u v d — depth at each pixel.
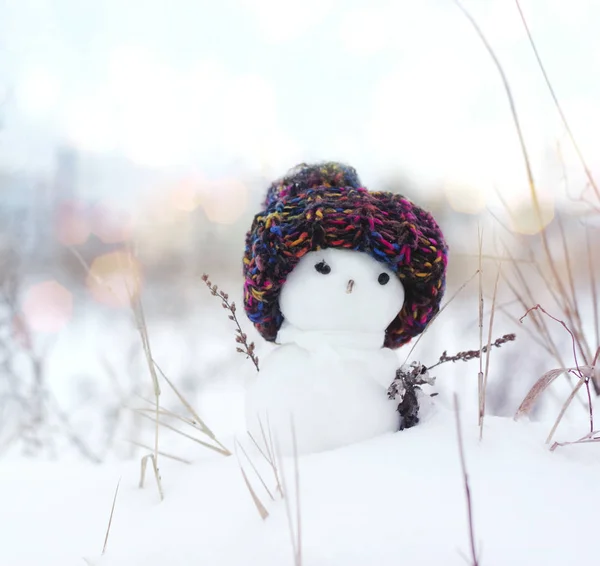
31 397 1.71
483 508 0.90
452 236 2.25
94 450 1.66
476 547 0.85
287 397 1.05
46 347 2.01
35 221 2.56
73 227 3.06
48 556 0.95
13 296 1.86
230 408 1.98
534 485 0.93
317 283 1.06
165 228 3.45
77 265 3.07
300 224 1.05
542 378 1.09
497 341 1.08
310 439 1.04
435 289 1.11
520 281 1.57
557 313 1.99
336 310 1.06
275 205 1.11
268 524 0.92
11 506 1.06
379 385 1.07
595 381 1.24
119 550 0.94
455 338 2.24
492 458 0.98
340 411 1.04
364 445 1.02
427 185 2.64
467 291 2.59
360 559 0.86
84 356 2.53
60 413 1.67
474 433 1.03
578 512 0.89
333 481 0.96
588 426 1.11
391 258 1.07
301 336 1.08
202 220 3.51
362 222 1.06
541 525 0.87
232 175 3.48
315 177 1.19
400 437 1.03
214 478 1.05
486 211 1.52
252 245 1.09
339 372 1.06
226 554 0.90
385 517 0.90
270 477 1.00
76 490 1.09
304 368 1.06
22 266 2.20
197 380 2.18
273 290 1.09
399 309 1.11
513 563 0.84
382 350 1.09
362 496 0.93
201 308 3.20
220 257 3.52
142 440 1.71
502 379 1.84
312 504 0.93
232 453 1.12
